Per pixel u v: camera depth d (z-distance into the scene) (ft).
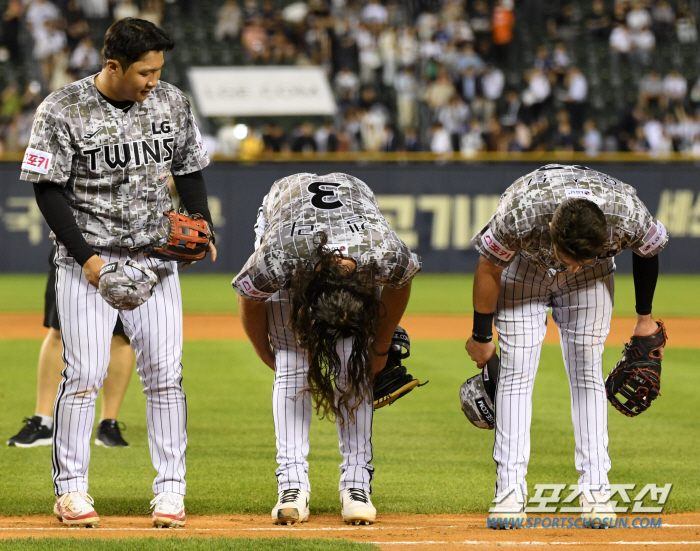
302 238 37.68
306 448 42.01
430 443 60.23
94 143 37.76
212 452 57.00
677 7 231.91
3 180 171.83
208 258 179.63
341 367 39.86
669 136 195.62
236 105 193.26
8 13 207.51
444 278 185.26
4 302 148.05
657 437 61.87
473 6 229.25
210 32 222.48
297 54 213.46
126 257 39.47
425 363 94.53
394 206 179.73
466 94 206.80
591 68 223.51
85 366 39.29
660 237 38.68
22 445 57.47
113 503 45.16
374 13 220.64
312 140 185.06
